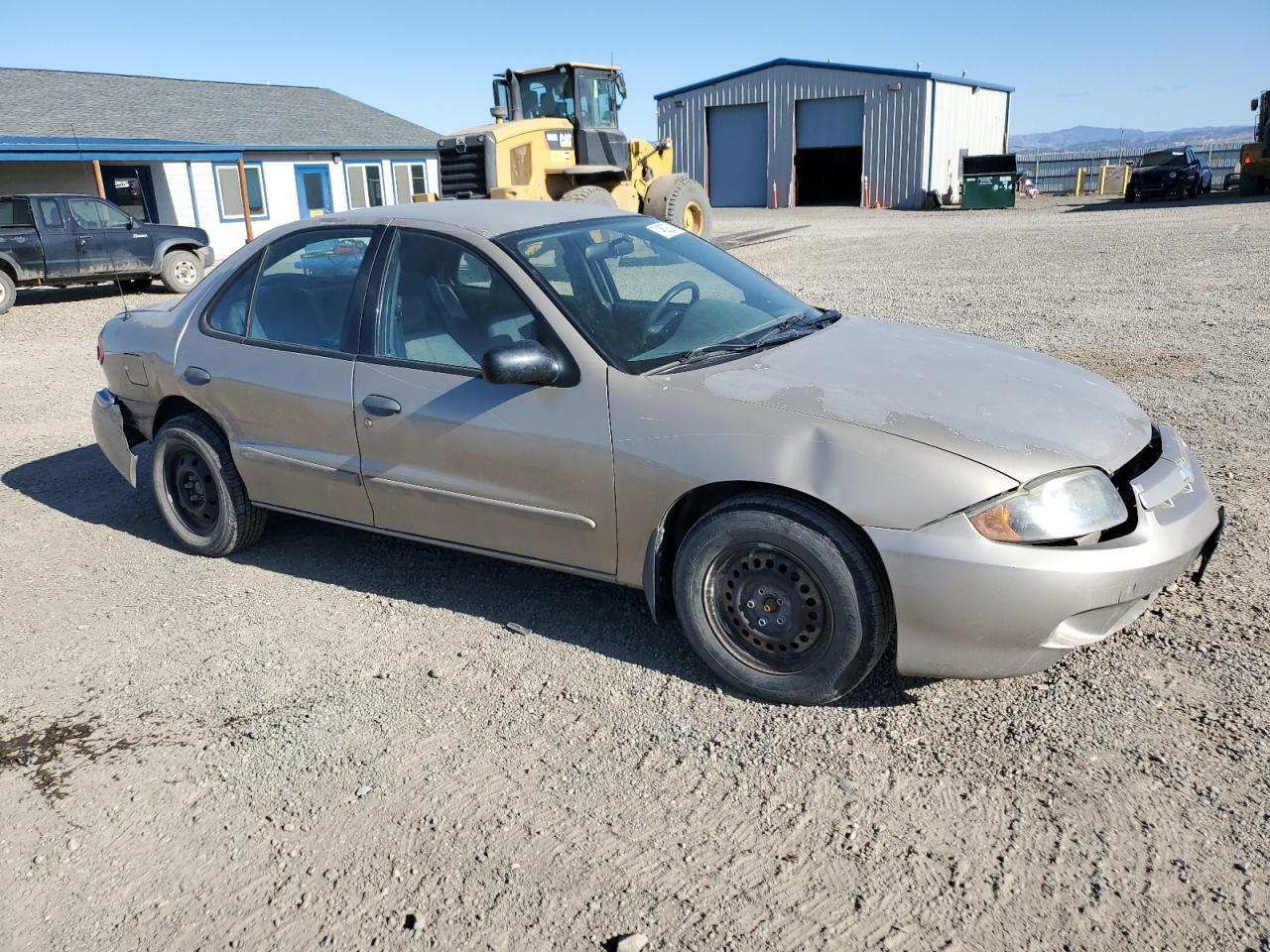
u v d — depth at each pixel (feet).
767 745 10.28
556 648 12.51
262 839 9.30
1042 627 9.70
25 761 10.71
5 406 28.09
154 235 58.13
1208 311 31.71
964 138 129.08
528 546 12.49
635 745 10.41
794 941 7.77
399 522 13.61
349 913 8.34
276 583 14.90
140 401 16.26
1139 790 9.14
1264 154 93.97
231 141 86.12
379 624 13.41
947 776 9.57
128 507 18.70
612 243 13.94
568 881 8.56
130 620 13.91
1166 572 10.03
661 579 11.63
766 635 10.89
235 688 11.94
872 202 122.11
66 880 8.96
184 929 8.29
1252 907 7.74
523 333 12.21
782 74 123.54
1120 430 10.96
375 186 98.68
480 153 53.06
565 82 55.88
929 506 9.80
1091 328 30.19
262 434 14.57
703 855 8.77
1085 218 78.43
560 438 11.71
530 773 10.04
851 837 8.85
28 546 16.85
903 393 11.03
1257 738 9.74
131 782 10.25
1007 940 7.63
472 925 8.13
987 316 33.42
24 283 53.31
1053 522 9.69
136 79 96.27
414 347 13.10
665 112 133.49
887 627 10.37
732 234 81.20
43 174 75.36
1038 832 8.72
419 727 10.94
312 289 14.30
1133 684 10.81
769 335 12.79
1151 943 7.50
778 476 10.32
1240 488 16.17
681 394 11.20
